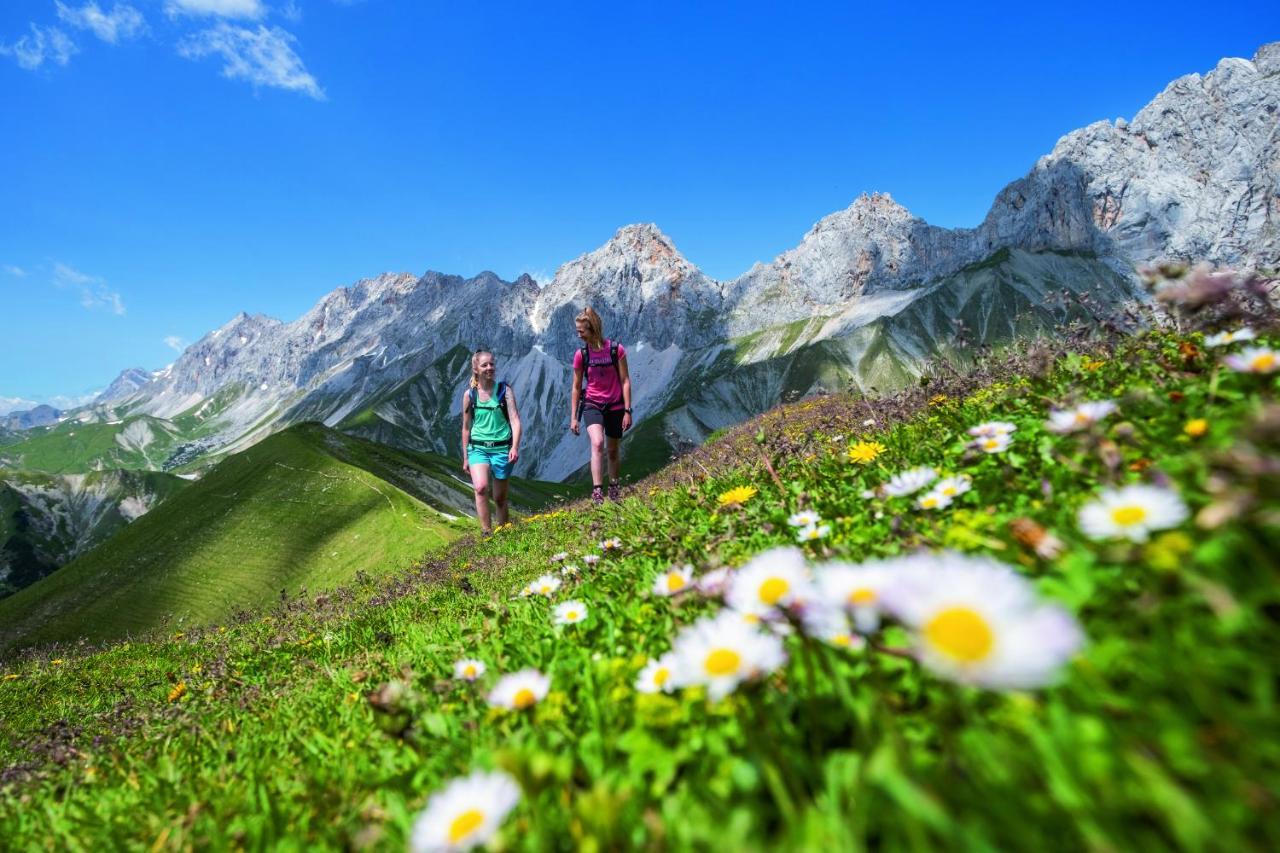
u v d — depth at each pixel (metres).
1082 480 2.54
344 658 6.49
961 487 2.87
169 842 2.36
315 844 2.12
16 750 6.70
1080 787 1.07
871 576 1.50
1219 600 1.25
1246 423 1.40
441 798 1.56
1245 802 0.96
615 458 13.88
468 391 16.22
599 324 13.11
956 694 1.43
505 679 2.44
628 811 1.54
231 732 4.22
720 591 1.98
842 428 7.50
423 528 59.94
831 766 1.37
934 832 1.03
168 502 90.62
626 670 2.31
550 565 7.48
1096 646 1.47
